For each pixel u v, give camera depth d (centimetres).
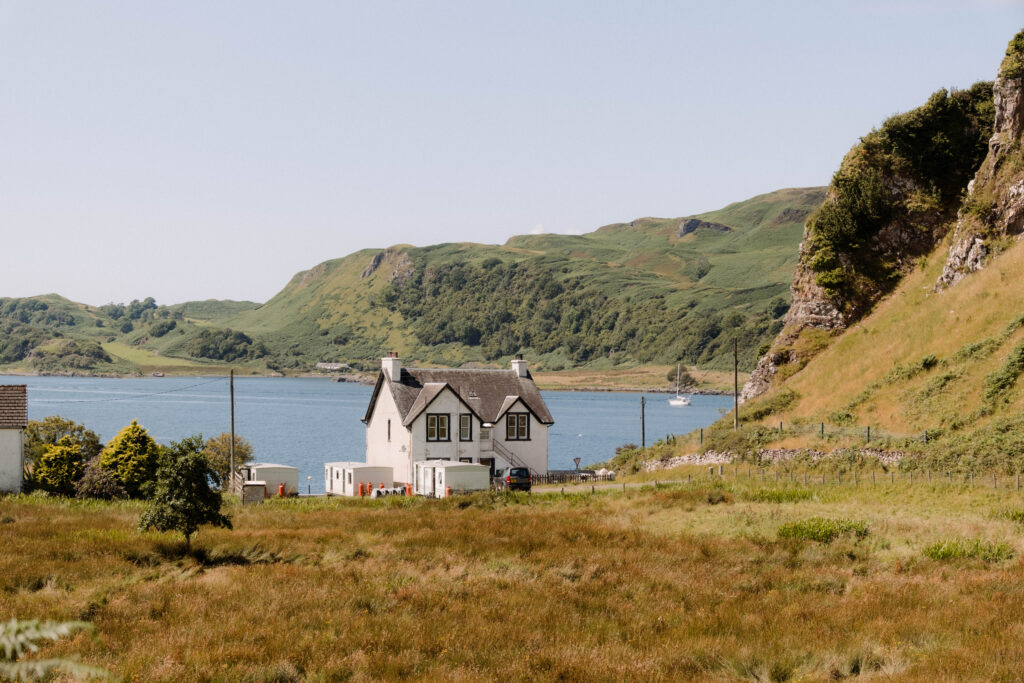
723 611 2539
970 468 5406
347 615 2427
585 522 4425
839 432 6669
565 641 2200
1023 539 3531
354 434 18612
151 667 1867
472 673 1902
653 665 1969
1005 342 6431
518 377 8062
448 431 7331
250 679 1867
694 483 6225
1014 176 7519
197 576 3047
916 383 6825
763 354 9925
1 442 6022
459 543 3759
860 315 8712
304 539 3825
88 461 6353
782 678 1945
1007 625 2217
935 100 9044
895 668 1903
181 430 18900
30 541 3553
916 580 2886
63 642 2038
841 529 3881
